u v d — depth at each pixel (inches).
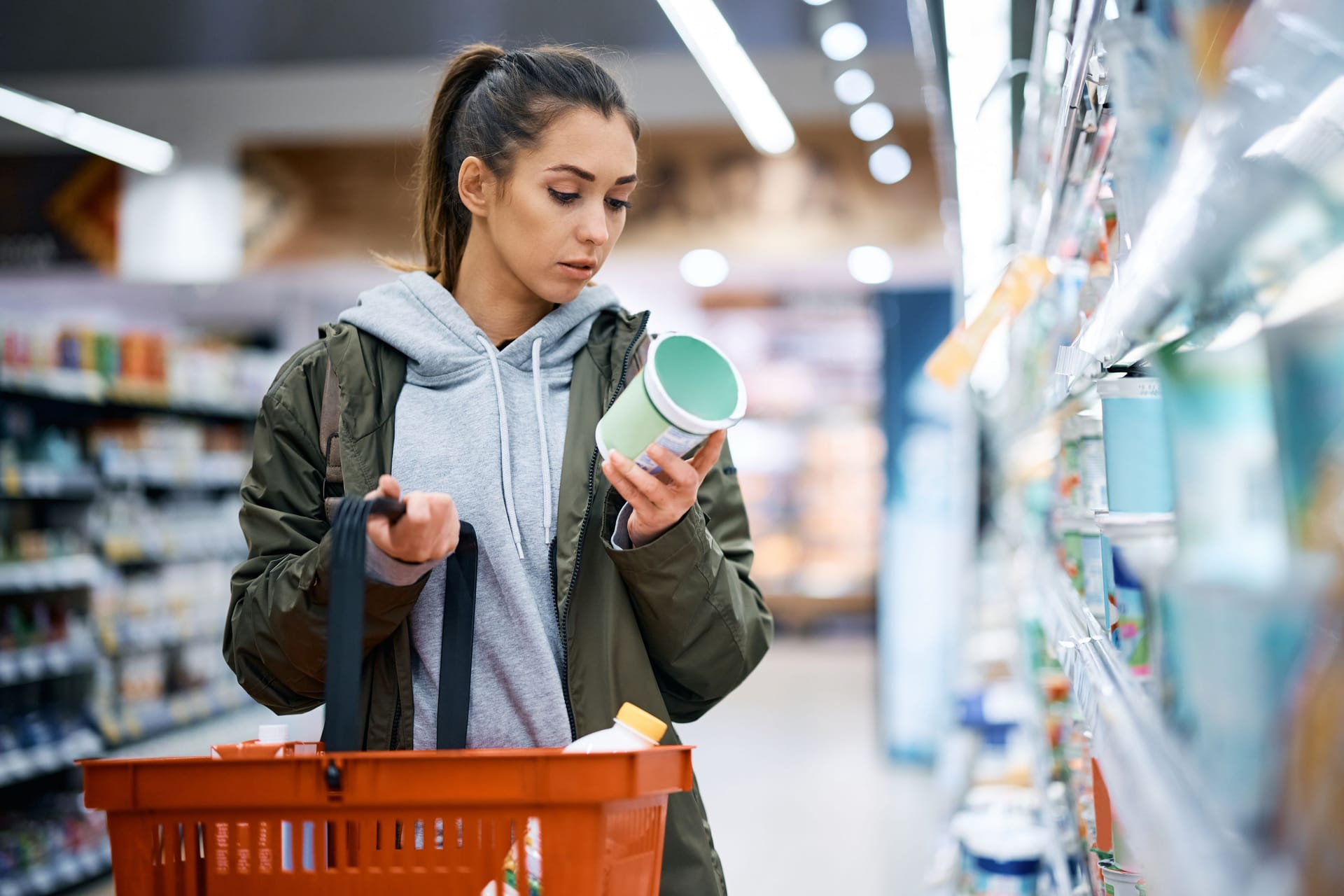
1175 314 26.5
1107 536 43.6
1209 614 22.8
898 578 265.6
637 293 465.4
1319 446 17.6
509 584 54.9
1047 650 90.5
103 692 191.6
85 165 347.6
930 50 97.7
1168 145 27.6
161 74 314.8
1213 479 23.4
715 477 59.1
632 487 49.0
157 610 206.5
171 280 346.6
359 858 39.1
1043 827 96.1
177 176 343.6
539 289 56.2
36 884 165.6
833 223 316.2
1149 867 25.4
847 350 535.5
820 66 314.5
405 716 53.4
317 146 339.6
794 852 190.5
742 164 319.0
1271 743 18.6
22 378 175.0
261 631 52.3
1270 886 17.4
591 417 57.4
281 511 55.9
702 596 52.4
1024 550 124.3
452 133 61.1
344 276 352.8
